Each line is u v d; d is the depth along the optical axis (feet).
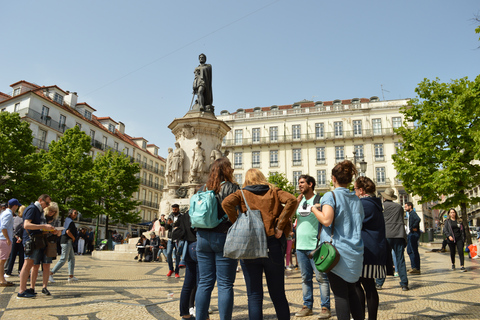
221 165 9.62
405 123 54.60
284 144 138.51
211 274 9.18
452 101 49.14
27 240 14.71
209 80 41.96
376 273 9.29
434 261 32.94
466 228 45.78
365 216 9.77
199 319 8.91
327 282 11.55
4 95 112.57
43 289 15.20
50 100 108.68
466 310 11.74
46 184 68.54
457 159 47.32
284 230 8.67
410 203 23.31
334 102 146.10
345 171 9.15
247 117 145.79
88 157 80.28
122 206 89.30
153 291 16.30
